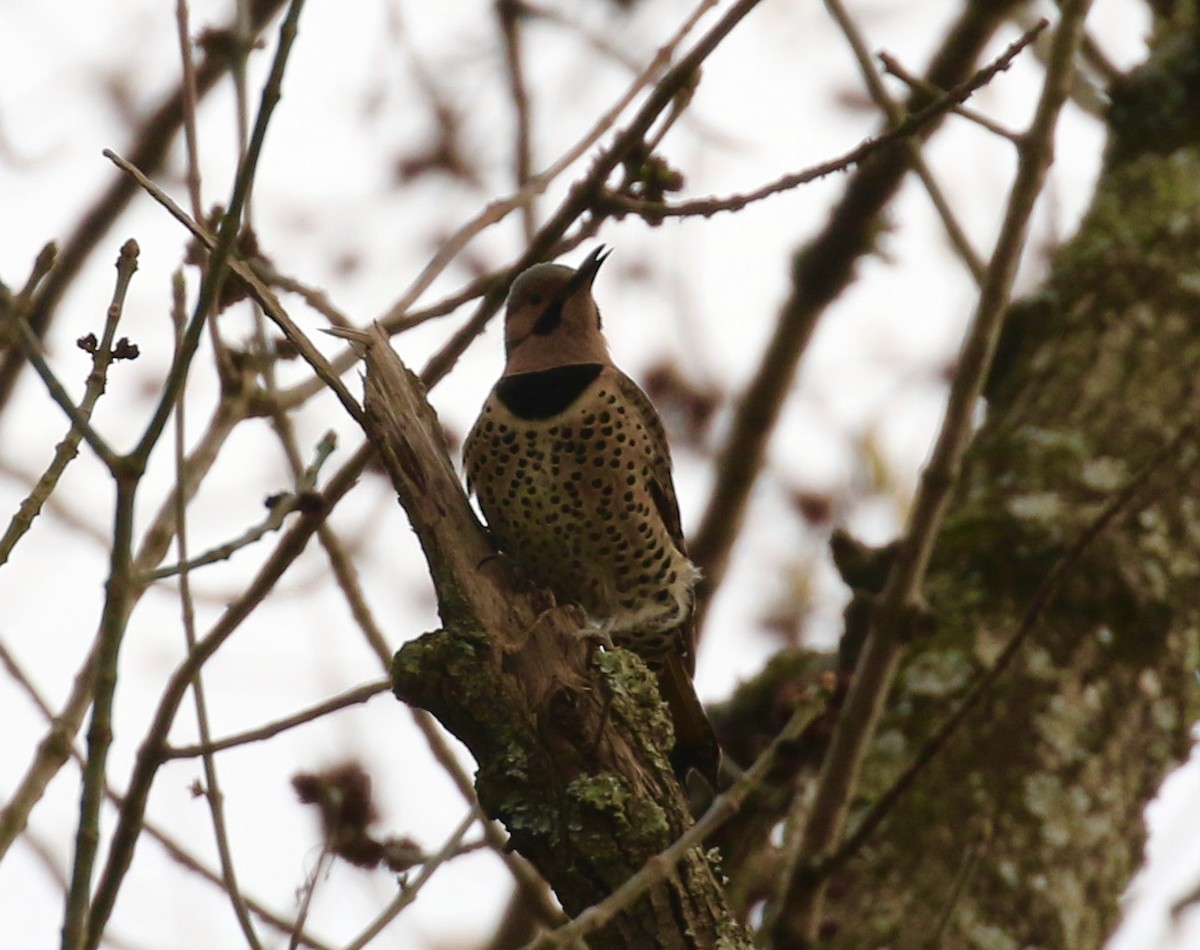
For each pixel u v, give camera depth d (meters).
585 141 9.98
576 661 7.78
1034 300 11.89
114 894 7.80
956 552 10.73
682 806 7.71
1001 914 9.26
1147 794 10.09
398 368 8.60
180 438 8.39
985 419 11.62
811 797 9.63
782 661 13.08
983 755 9.82
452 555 8.11
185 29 9.68
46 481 7.32
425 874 7.75
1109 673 10.14
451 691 7.77
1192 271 11.80
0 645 8.75
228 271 9.06
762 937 9.02
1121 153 13.08
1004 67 8.88
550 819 7.60
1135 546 10.47
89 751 6.86
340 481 8.61
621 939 7.47
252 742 8.04
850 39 10.90
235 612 8.12
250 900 9.04
